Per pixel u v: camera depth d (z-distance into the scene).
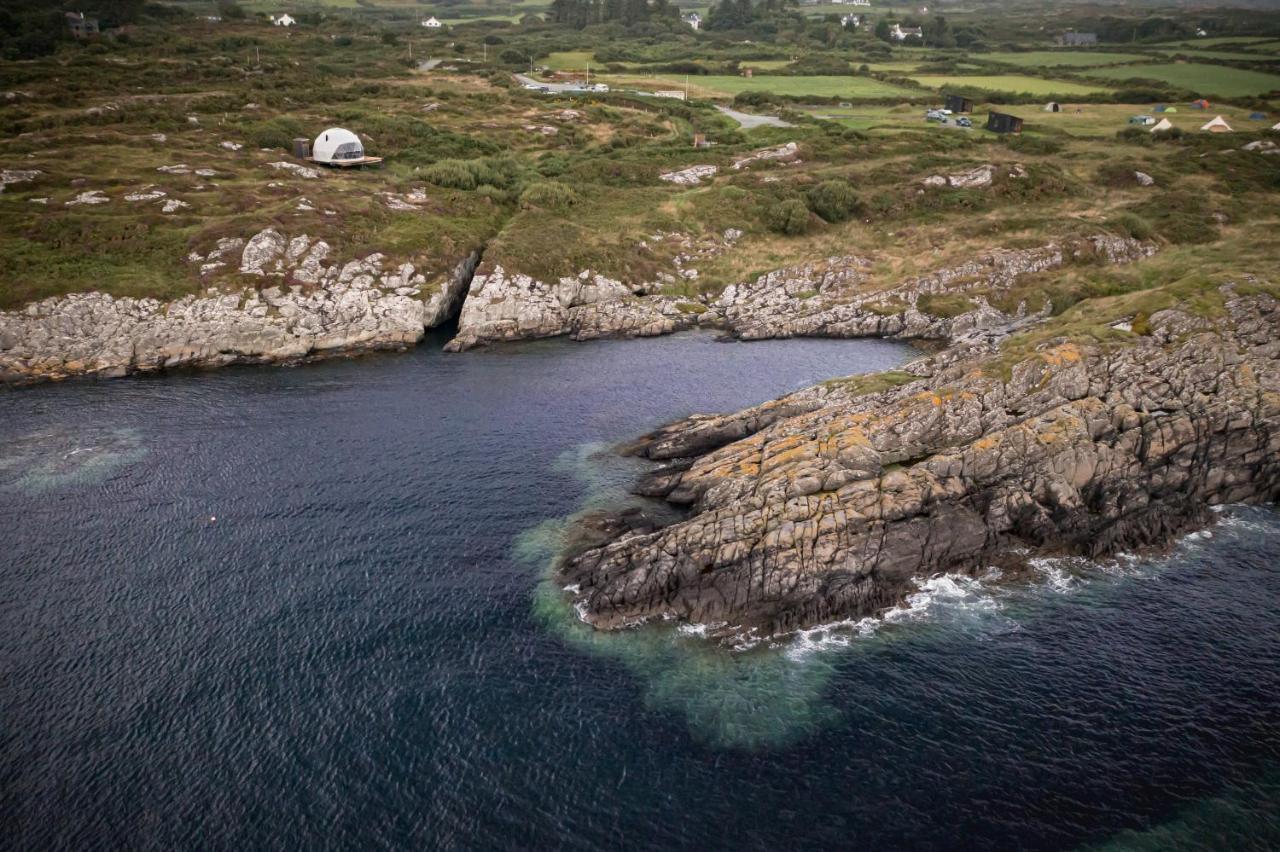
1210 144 147.12
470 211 123.06
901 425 59.31
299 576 53.12
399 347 96.81
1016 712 42.69
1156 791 38.06
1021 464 56.00
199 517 59.41
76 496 61.72
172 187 114.56
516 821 36.84
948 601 50.94
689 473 62.69
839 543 51.25
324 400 80.38
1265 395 59.69
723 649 47.41
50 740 40.50
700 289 113.50
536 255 110.06
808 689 44.47
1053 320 75.06
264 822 36.59
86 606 49.94
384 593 51.69
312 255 103.19
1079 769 39.28
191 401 79.69
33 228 100.44
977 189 132.38
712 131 166.75
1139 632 48.16
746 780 39.03
